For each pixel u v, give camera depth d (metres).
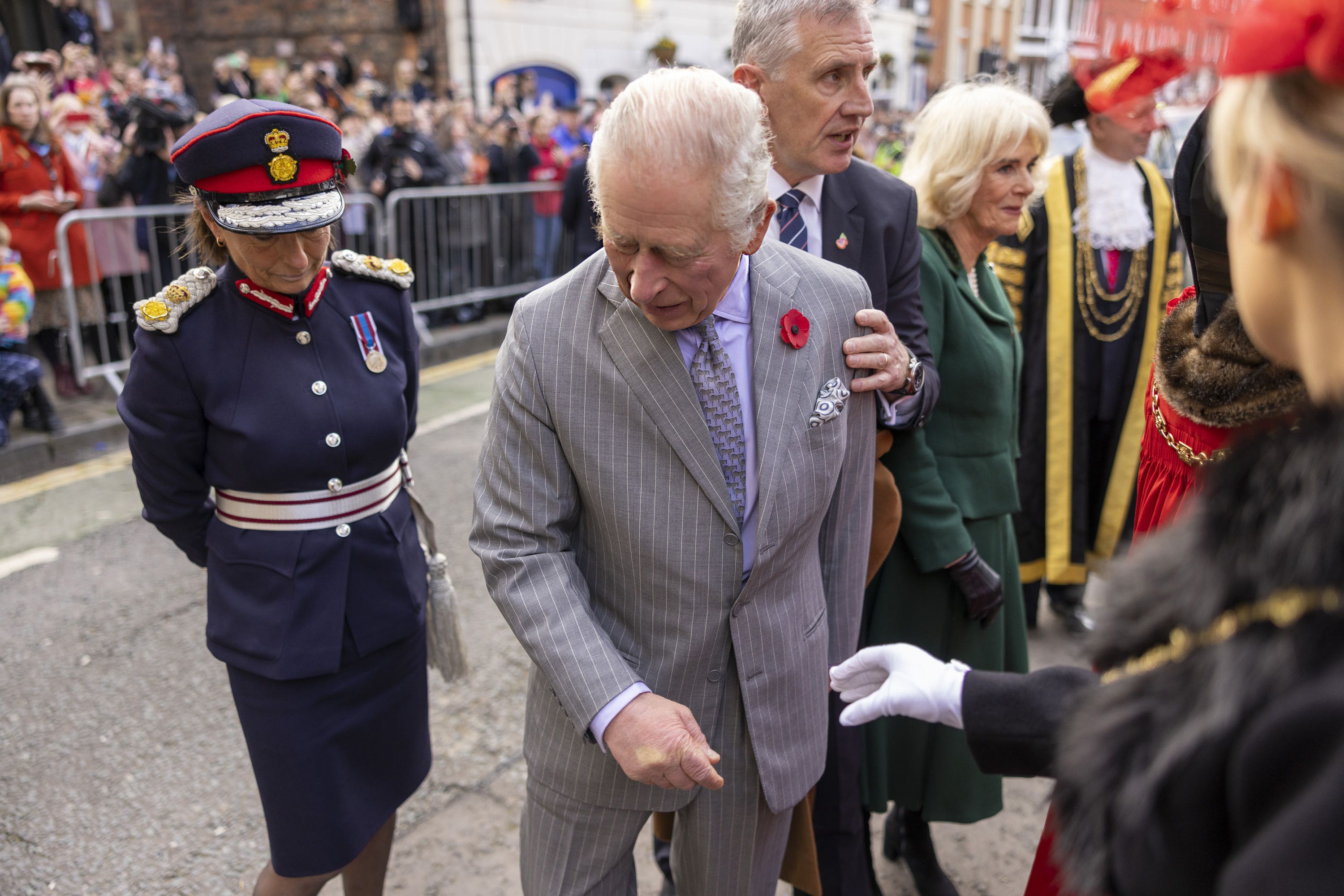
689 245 1.17
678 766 1.26
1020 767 1.13
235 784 2.65
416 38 12.74
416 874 2.35
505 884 2.32
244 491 1.77
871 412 1.63
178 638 3.39
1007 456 2.24
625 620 1.45
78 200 5.36
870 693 1.31
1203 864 0.63
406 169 6.90
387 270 1.94
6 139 5.08
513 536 1.41
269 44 13.55
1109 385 3.21
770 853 1.60
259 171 1.62
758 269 1.46
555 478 1.41
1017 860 2.46
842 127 1.82
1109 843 0.69
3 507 4.46
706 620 1.42
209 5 13.62
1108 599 0.74
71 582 3.78
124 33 13.59
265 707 1.77
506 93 10.23
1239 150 0.62
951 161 2.10
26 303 4.29
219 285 1.75
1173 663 0.67
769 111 1.85
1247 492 0.63
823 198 1.94
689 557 1.39
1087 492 3.33
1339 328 0.60
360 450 1.80
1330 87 0.56
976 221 2.16
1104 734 0.68
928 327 2.09
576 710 1.33
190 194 1.73
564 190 5.34
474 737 2.88
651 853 2.49
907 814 2.32
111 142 6.91
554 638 1.36
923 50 20.61
